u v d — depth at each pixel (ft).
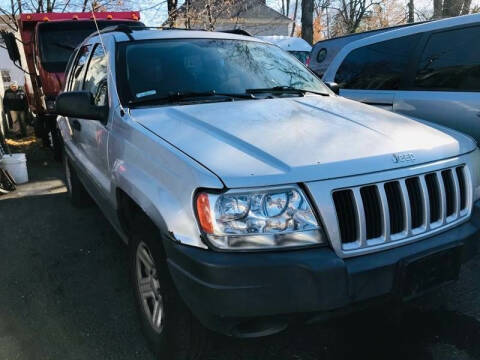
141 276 9.21
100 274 12.61
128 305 10.97
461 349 8.79
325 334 9.40
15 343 9.62
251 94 11.13
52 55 28.91
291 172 6.95
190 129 8.60
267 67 12.55
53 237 15.46
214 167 7.09
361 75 17.71
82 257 13.75
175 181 7.45
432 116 14.62
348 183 7.10
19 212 18.37
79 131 14.42
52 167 27.66
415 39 15.87
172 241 7.19
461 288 10.91
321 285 6.70
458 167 8.57
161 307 8.29
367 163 7.36
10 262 13.62
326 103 10.78
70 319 10.45
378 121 9.30
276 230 6.79
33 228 16.43
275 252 6.77
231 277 6.55
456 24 14.67
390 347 8.93
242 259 6.63
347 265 6.95
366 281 7.00
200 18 43.04
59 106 10.69
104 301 11.18
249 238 6.73
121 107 10.35
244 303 6.61
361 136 8.21
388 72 16.52
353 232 7.15
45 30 29.48
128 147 9.38
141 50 11.67
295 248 6.83
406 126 9.15
